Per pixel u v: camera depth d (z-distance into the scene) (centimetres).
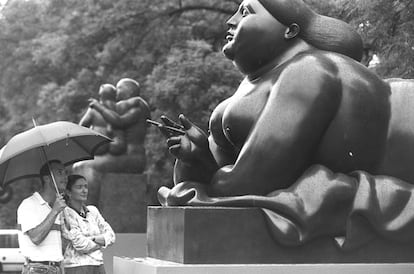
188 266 934
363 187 977
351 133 987
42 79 3872
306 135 973
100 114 2653
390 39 1839
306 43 1034
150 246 1063
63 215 1105
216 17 3312
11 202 3862
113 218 2609
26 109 3978
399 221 984
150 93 3106
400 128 1009
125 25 3222
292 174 978
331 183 972
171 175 3262
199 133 1001
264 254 962
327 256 976
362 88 995
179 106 3028
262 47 1024
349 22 1902
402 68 1847
